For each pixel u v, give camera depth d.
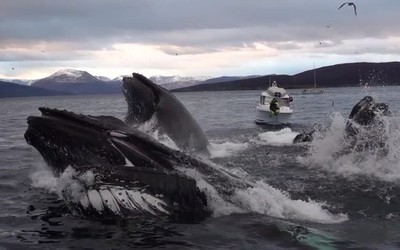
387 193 10.62
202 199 9.20
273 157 14.91
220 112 45.94
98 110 64.06
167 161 9.45
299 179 11.88
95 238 7.78
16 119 44.16
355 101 65.81
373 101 14.09
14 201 9.96
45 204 9.63
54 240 7.71
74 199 8.88
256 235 8.01
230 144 17.94
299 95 106.88
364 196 10.40
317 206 9.65
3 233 8.06
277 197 9.85
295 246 7.55
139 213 8.68
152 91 13.85
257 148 16.91
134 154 9.21
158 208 8.77
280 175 12.34
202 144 14.72
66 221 8.58
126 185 8.63
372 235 8.08
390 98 57.38
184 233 8.04
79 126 9.35
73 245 7.50
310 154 14.92
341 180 11.76
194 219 8.72
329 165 13.33
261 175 12.33
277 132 22.77
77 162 9.12
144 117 13.73
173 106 14.02
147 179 8.74
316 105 56.84
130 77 14.06
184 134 13.88
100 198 8.58
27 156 16.41
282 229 8.27
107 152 9.14
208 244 7.61
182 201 8.97
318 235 8.03
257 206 9.35
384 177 11.93
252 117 37.47
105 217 8.66
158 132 13.38
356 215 9.18
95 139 9.21
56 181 10.46
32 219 8.73
